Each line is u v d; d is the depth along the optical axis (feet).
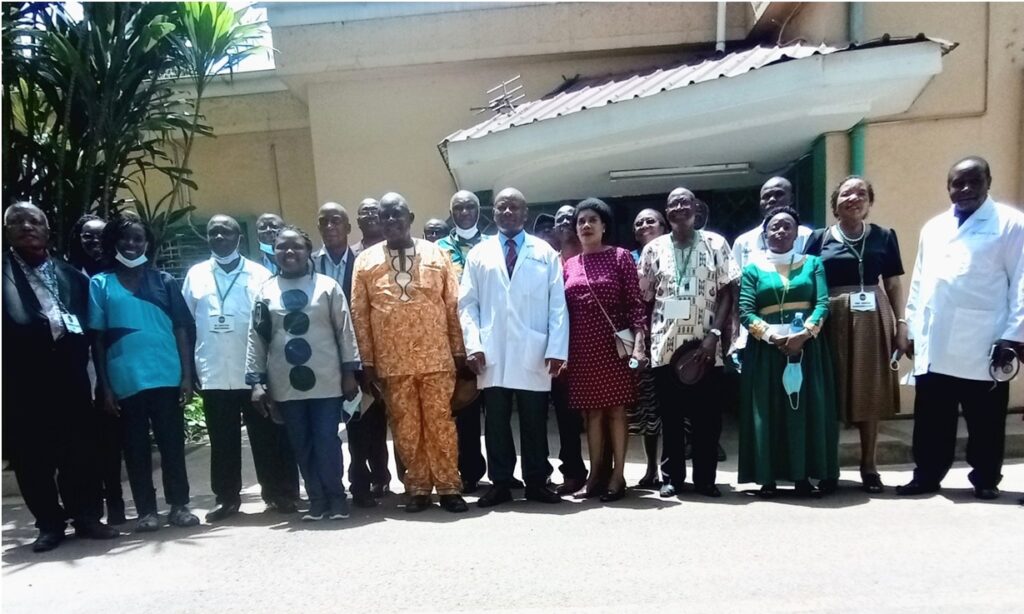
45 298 11.19
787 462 12.00
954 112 16.26
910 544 9.88
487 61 22.26
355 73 22.57
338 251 13.69
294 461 12.94
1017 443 14.76
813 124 15.97
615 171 19.45
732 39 20.79
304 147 25.36
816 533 10.41
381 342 12.15
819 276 11.91
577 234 12.85
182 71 18.20
